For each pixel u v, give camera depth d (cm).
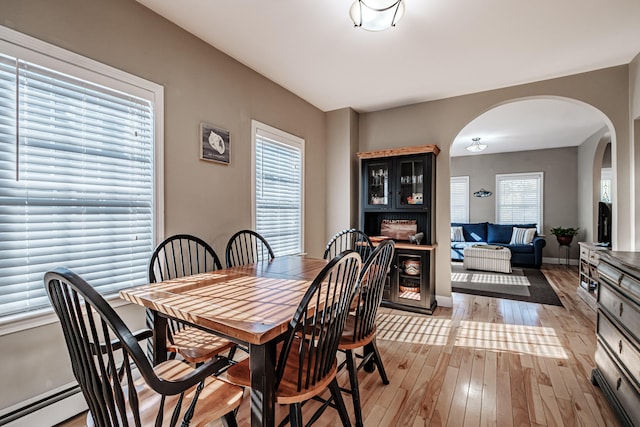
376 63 275
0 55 143
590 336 272
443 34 228
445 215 358
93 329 80
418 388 194
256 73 293
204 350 153
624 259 169
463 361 228
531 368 218
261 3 195
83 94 172
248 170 283
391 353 242
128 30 190
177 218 220
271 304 129
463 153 724
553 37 232
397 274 350
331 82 317
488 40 237
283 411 171
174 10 203
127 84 190
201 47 237
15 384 146
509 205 707
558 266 616
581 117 447
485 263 569
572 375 208
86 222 175
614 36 231
